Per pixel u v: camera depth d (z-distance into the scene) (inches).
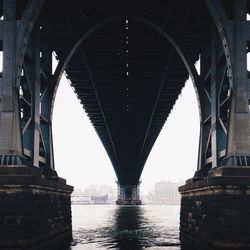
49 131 1224.2
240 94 924.0
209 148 1186.0
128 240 1397.6
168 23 1380.4
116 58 1701.5
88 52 1628.9
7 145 902.4
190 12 1285.7
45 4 1246.9
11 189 859.4
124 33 1510.8
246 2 958.4
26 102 1055.0
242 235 842.2
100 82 2006.6
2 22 952.3
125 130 3294.8
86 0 1320.1
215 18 971.9
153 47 1611.7
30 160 1045.2
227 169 858.1
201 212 987.9
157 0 1330.0
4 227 855.1
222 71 1101.1
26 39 968.9
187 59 1289.4
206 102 1245.7
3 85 928.3
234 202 849.5
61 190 1181.7
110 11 1338.6
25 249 851.4
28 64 1106.7
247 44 992.2
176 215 3814.0
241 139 905.5
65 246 1214.9
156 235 1582.2
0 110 924.0
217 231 852.0
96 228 1977.1
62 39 1348.4
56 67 1291.8
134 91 2185.0
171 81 1987.0
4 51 940.6
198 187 1004.6
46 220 989.8
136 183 5979.3
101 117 2824.8
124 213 4003.4
